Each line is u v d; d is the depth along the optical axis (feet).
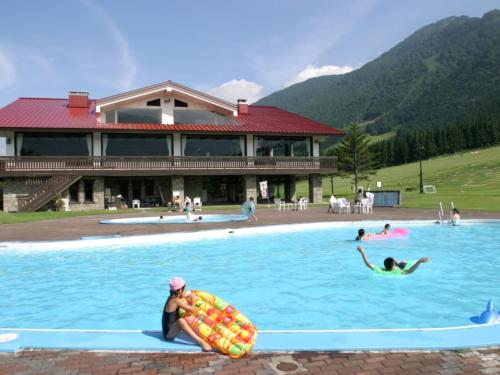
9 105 129.70
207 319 17.06
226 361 15.53
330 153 249.75
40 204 99.91
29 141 111.55
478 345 16.39
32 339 17.62
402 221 65.67
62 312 26.02
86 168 111.34
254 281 33.14
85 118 120.26
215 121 129.90
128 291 30.68
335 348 16.28
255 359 15.61
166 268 37.91
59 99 146.41
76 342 17.31
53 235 55.26
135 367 15.08
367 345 16.47
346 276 34.58
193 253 45.01
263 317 24.45
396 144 495.41
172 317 17.62
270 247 48.44
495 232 57.98
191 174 118.42
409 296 28.55
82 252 45.47
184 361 15.58
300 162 126.41
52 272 36.50
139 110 124.77
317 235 57.36
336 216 79.77
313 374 14.33
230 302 27.53
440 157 459.73
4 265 39.27
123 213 94.63
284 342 16.88
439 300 27.58
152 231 58.95
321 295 29.04
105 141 116.37
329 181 376.48
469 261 39.93
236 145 125.80
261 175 132.05
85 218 82.07
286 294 29.37
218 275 35.22
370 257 42.42
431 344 16.47
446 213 79.66
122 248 47.57
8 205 106.73
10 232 58.80
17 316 25.27
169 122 125.90
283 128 127.24
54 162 109.60
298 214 86.33
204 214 91.45
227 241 52.47
